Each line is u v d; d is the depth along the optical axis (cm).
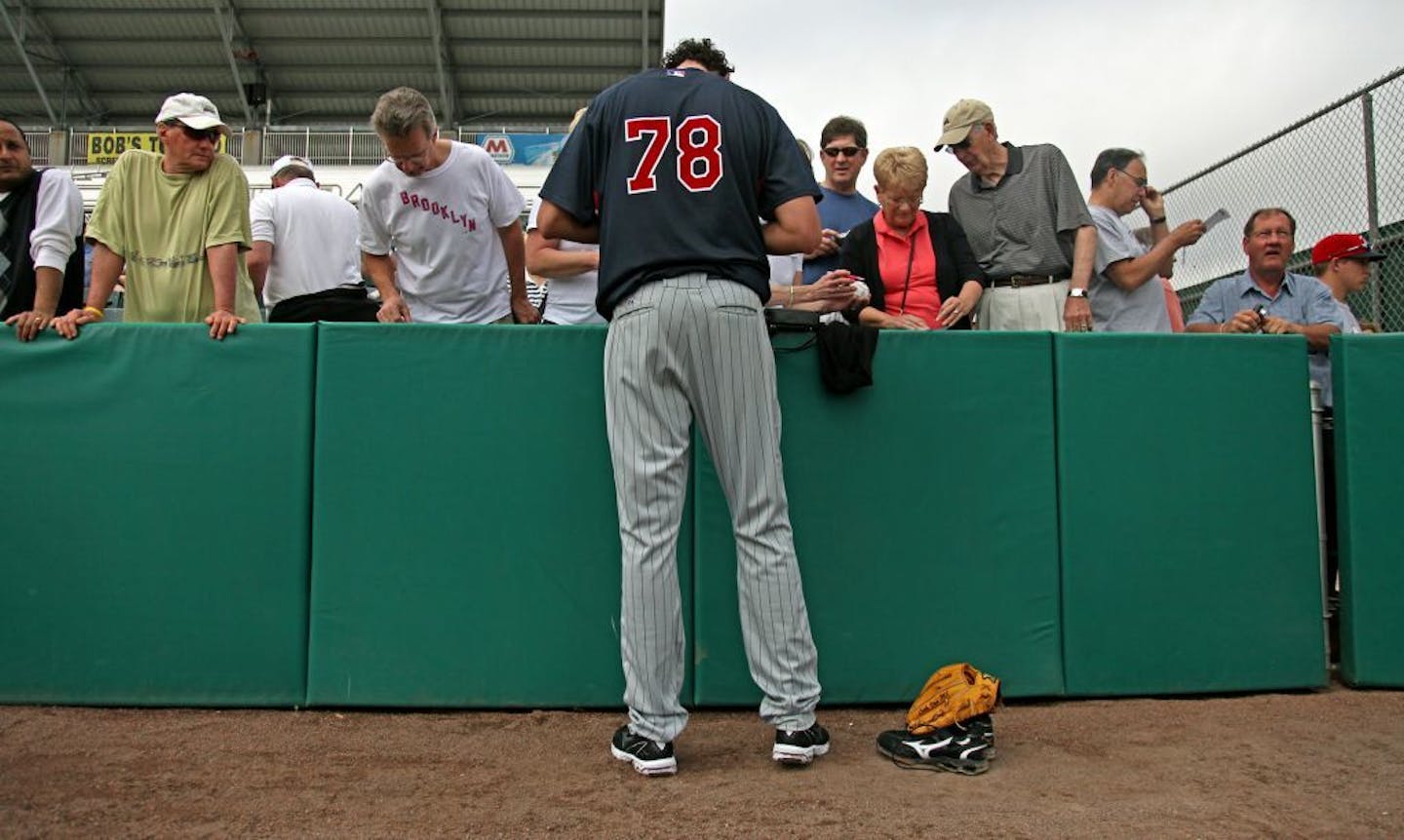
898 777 258
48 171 365
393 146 351
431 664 310
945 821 228
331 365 312
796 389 318
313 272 445
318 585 308
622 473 268
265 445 311
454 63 2145
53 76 2091
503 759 270
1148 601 329
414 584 310
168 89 2133
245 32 2061
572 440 315
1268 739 288
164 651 307
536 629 312
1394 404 344
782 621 268
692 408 275
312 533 310
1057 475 328
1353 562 340
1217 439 335
